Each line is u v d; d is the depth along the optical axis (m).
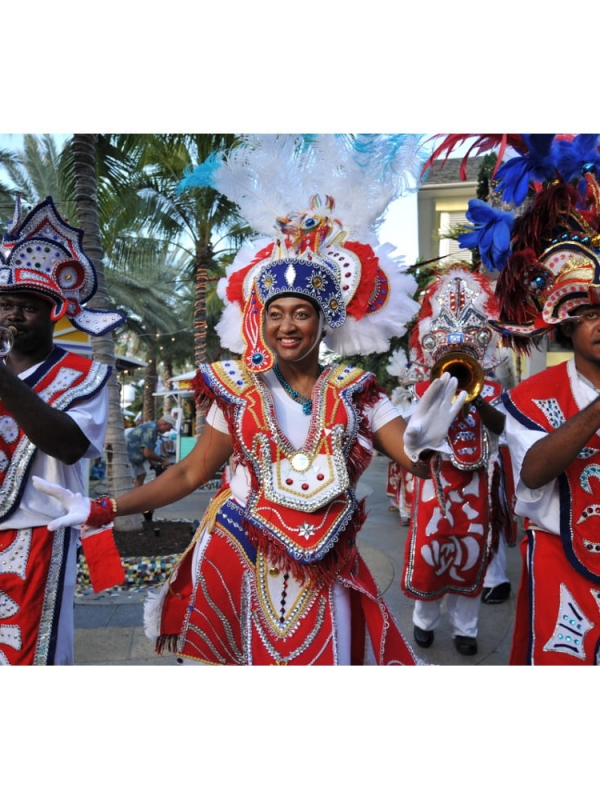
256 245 2.44
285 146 2.41
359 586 1.89
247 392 1.95
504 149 2.21
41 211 2.30
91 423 2.19
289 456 1.88
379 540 6.37
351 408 1.93
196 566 2.03
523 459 2.03
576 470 2.06
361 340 2.24
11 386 1.94
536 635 2.11
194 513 8.01
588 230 2.08
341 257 2.22
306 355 1.95
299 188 2.37
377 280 2.25
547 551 2.14
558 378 2.19
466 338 3.41
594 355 2.04
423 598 3.52
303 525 1.82
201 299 10.34
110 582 1.90
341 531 1.84
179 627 2.16
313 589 1.86
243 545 1.93
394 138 2.38
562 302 2.06
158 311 21.58
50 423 2.03
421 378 4.89
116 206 8.48
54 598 2.22
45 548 2.21
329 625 1.86
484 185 5.02
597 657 2.01
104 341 5.74
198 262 10.38
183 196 9.63
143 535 5.75
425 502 3.52
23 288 2.19
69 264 2.36
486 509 3.51
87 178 5.63
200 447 2.06
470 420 3.49
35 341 2.28
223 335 2.34
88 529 1.91
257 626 1.88
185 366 29.53
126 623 3.90
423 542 3.48
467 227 2.54
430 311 3.93
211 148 7.68
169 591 2.15
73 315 2.42
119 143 7.18
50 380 2.21
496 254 2.38
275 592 1.88
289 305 1.89
